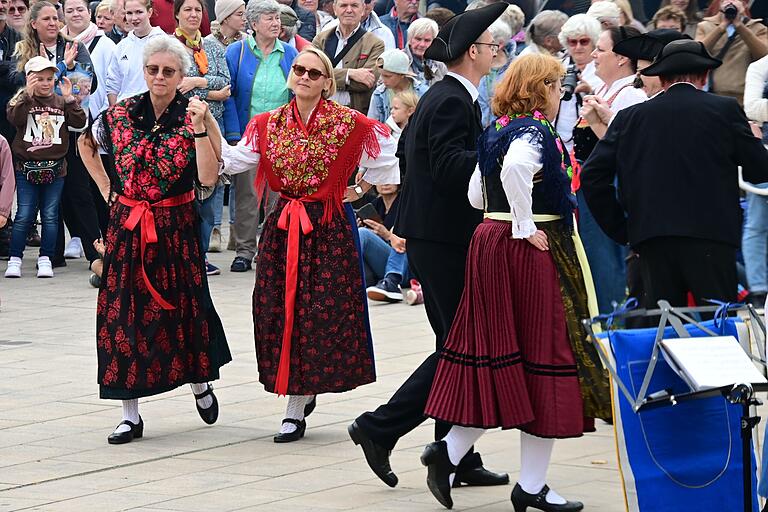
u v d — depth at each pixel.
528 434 7.28
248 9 15.89
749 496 6.23
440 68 8.73
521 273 7.17
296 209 9.01
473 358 7.26
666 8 14.01
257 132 9.14
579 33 10.90
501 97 7.32
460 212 7.87
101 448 8.91
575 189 9.80
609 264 9.82
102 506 7.56
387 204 14.53
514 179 7.00
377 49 16.16
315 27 19.12
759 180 8.17
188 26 15.55
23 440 9.09
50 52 16.20
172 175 9.05
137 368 9.03
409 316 13.54
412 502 7.62
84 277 16.00
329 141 8.97
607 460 8.52
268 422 9.62
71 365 11.42
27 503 7.63
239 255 16.16
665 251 8.09
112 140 9.13
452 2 18.33
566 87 10.92
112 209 9.20
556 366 7.12
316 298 8.96
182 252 9.16
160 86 9.00
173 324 9.14
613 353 6.46
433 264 7.91
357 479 8.14
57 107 15.77
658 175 8.05
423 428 9.41
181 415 9.86
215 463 8.52
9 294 14.87
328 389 8.95
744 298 12.64
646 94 9.94
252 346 12.09
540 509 7.36
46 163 15.76
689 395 6.03
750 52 13.61
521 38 15.90
